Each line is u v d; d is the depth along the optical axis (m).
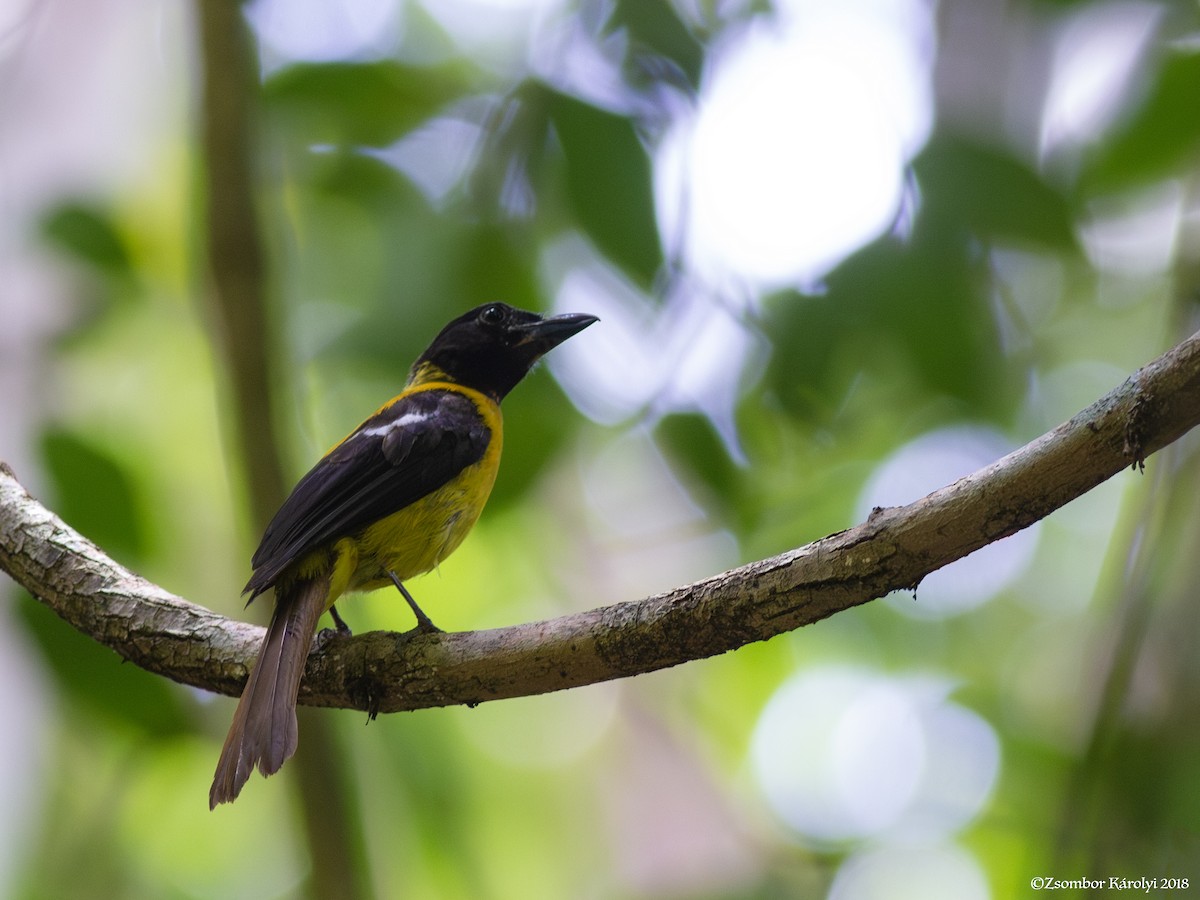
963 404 10.05
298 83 10.55
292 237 11.65
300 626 7.88
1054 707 13.28
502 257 10.27
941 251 9.88
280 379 10.88
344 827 10.59
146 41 14.20
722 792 15.27
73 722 11.15
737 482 10.72
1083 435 5.86
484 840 14.93
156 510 11.67
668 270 9.88
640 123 9.88
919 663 15.05
